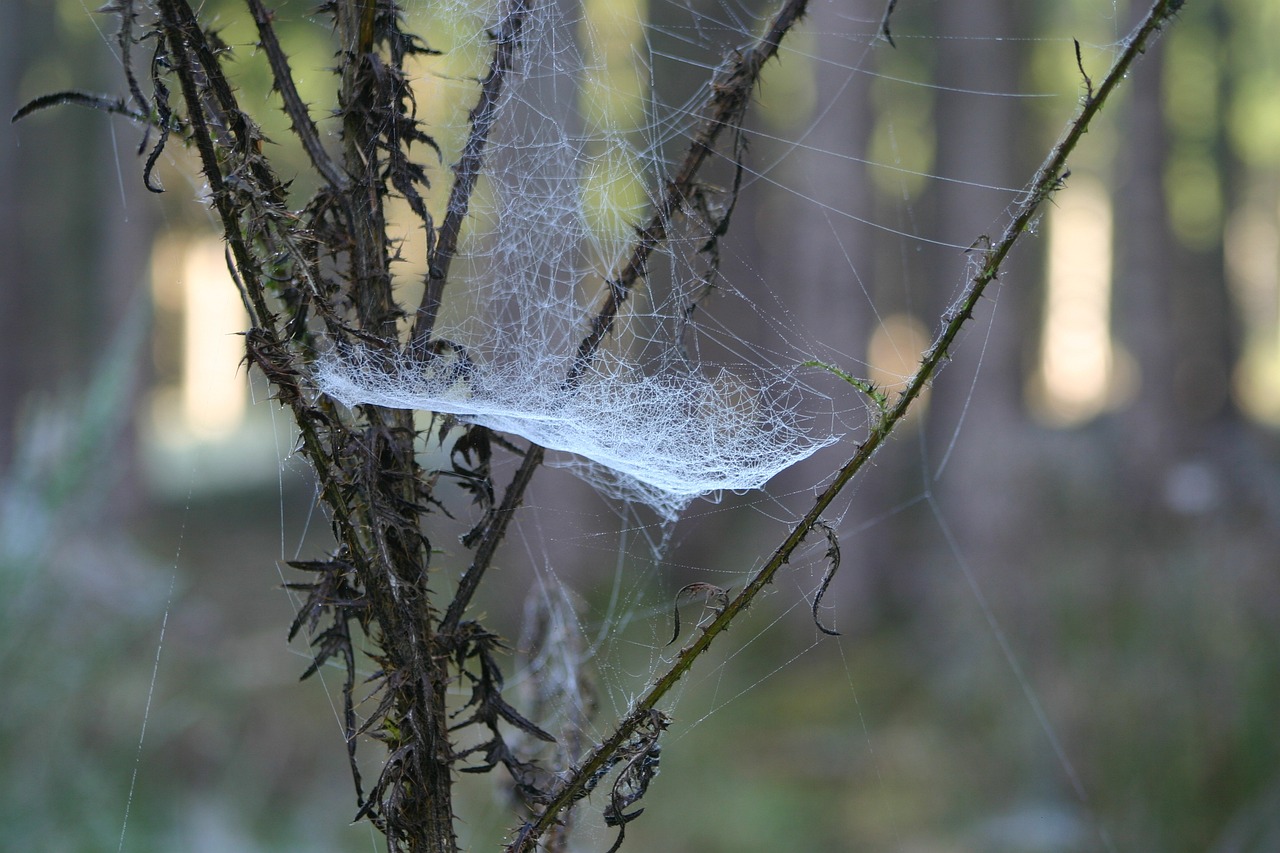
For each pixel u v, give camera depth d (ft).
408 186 3.33
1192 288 46.65
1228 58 44.91
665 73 24.06
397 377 3.32
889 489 28.35
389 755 3.14
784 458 6.04
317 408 3.09
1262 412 52.11
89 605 12.25
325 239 3.25
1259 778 13.00
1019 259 28.32
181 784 13.96
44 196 38.47
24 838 9.72
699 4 23.98
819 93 25.76
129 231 33.76
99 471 9.87
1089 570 16.38
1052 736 14.96
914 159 41.75
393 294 3.43
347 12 3.23
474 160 3.51
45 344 39.11
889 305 40.88
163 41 3.08
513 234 5.66
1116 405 51.13
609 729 5.16
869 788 17.30
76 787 10.46
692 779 18.58
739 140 3.72
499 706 3.33
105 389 9.56
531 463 3.51
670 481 5.78
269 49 3.17
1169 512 17.44
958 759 17.37
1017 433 25.50
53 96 3.24
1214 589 14.57
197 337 62.23
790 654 25.13
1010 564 18.43
